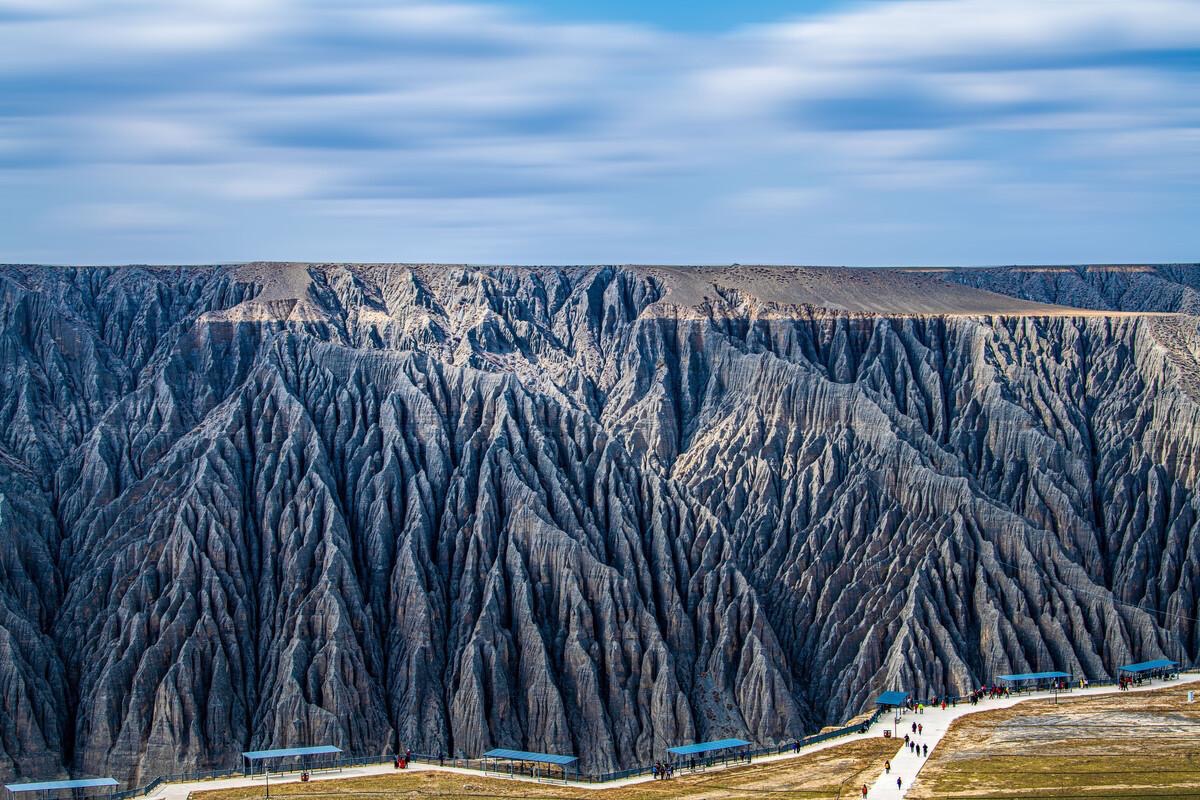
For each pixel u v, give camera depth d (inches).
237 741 7347.4
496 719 7504.9
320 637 7711.6
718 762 6584.6
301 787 6151.6
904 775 5954.7
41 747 7180.1
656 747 7490.2
